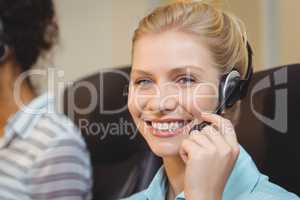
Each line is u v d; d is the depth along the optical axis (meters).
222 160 0.91
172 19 0.99
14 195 0.79
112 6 1.77
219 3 1.03
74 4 1.75
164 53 0.98
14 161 0.80
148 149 1.31
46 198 0.81
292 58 1.71
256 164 1.16
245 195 0.96
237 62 1.00
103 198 1.32
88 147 1.29
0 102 0.83
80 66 1.71
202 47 0.97
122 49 1.77
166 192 1.12
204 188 0.90
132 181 1.31
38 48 0.85
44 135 0.82
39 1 0.83
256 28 1.70
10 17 0.80
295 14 1.71
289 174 1.12
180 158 1.00
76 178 0.84
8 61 0.83
